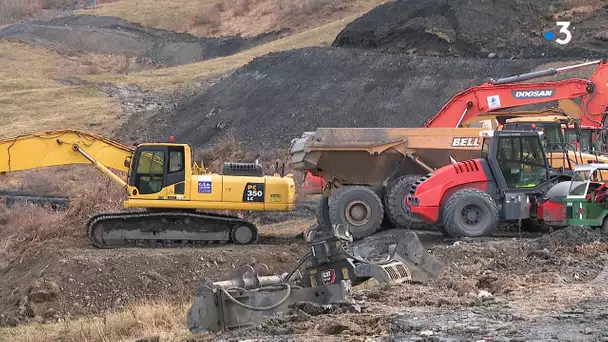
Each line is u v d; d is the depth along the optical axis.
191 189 55.97
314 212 74.69
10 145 58.69
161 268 48.72
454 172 50.94
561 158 55.12
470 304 28.23
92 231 54.03
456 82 111.12
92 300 46.72
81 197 72.56
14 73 195.88
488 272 36.47
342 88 121.12
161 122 138.62
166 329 33.72
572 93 65.69
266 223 71.69
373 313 26.89
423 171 55.84
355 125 111.44
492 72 109.69
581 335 22.55
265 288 28.67
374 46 130.38
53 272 48.09
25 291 47.03
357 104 115.88
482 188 50.91
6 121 149.88
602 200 47.62
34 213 77.62
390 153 55.84
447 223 49.56
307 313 27.36
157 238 55.03
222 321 27.89
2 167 58.69
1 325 44.66
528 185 50.75
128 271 48.28
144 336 30.72
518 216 50.06
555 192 49.62
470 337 22.89
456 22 121.88
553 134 58.41
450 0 125.56
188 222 55.34
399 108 111.12
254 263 49.47
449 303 28.42
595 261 38.12
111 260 48.88
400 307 27.97
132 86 170.88
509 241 46.72
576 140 58.75
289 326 25.78
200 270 48.78
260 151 110.81
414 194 50.78
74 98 163.25
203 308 28.17
